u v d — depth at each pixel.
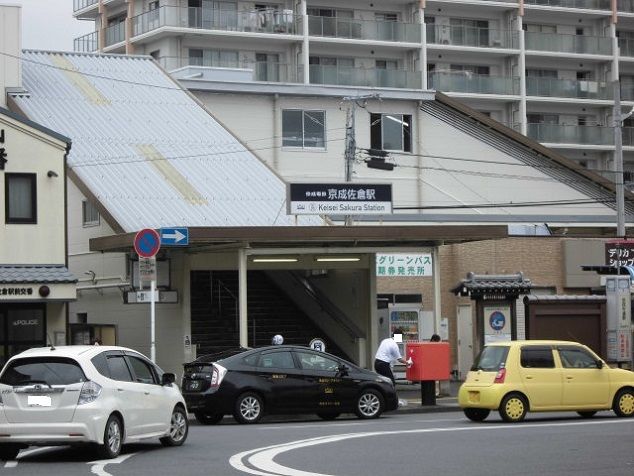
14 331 35.16
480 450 21.62
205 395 28.84
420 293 46.28
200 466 19.66
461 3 91.19
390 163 61.53
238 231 34.72
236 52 84.69
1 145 35.09
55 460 21.11
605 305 40.47
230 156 44.59
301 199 37.78
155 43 84.69
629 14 98.88
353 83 85.81
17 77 45.00
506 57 94.06
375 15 89.31
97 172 40.41
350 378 30.34
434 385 34.84
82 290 41.97
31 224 35.34
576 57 95.75
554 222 63.66
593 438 23.64
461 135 66.31
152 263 30.98
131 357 22.39
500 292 39.06
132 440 21.56
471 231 38.19
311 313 45.41
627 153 97.06
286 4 86.69
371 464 19.66
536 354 28.52
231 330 43.28
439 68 92.31
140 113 46.50
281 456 21.09
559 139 93.50
